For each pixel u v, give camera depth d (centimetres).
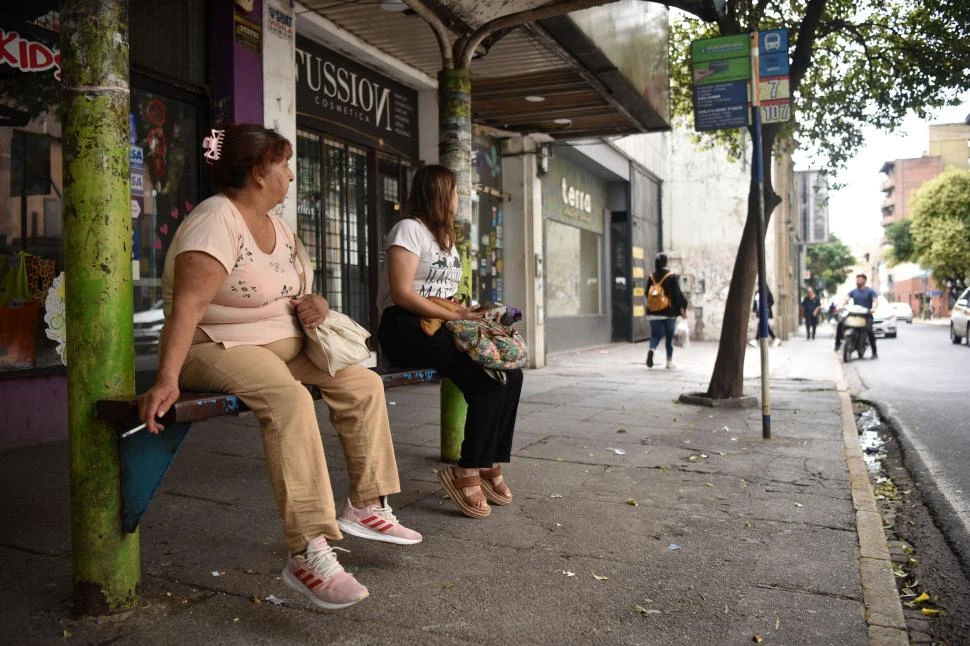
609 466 543
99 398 268
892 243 6612
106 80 263
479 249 1234
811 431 689
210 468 504
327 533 284
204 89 688
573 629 276
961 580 370
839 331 1839
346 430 341
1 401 557
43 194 596
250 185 300
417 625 277
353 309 944
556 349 1728
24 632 263
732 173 2331
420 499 445
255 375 282
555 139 1288
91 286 265
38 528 373
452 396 535
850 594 314
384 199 1006
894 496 536
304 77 842
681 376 1171
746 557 357
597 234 2034
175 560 336
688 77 1202
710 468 539
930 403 980
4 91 570
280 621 277
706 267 2364
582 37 743
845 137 1058
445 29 544
